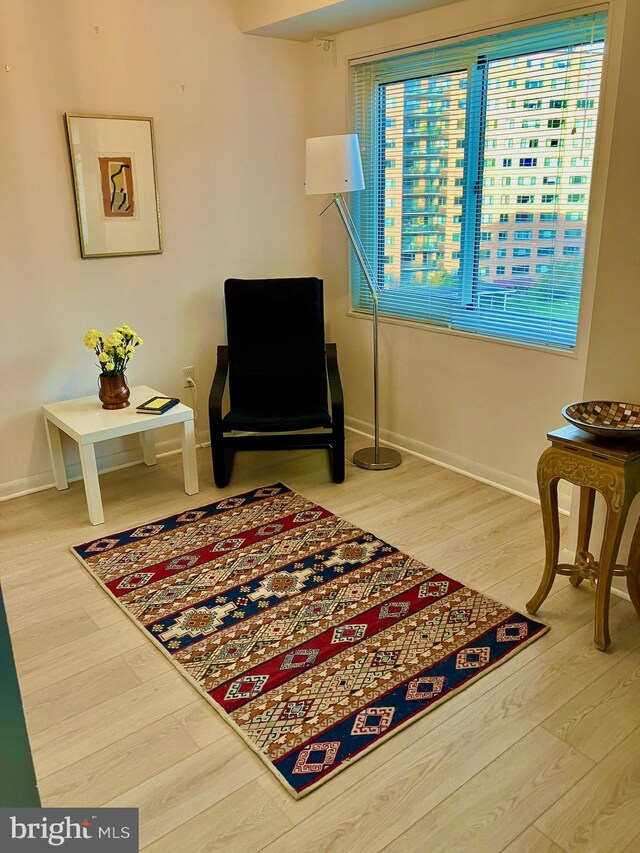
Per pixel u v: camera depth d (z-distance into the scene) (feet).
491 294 11.01
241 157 12.85
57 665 7.34
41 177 10.68
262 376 12.52
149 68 11.39
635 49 7.04
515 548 9.52
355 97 12.55
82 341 11.73
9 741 3.13
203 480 12.04
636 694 6.76
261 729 6.41
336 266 13.91
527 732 6.31
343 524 10.27
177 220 12.32
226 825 5.45
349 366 14.23
